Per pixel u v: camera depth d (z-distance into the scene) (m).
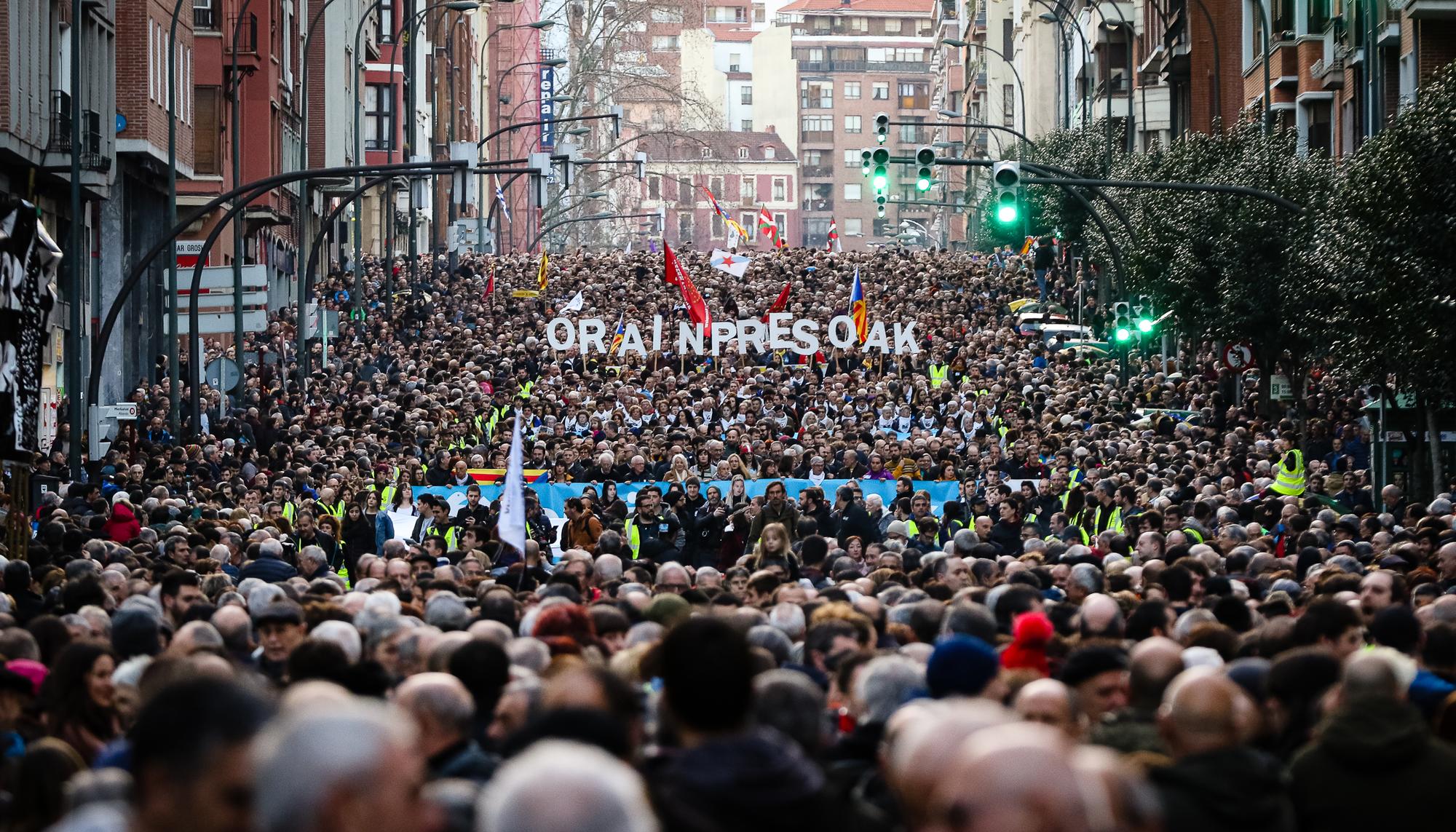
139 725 9.34
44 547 36.66
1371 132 80.44
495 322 114.75
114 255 91.81
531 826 7.57
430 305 117.12
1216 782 12.69
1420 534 34.62
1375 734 13.88
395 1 184.38
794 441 68.19
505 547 40.56
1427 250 54.88
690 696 11.97
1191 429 67.81
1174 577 25.66
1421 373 55.69
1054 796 7.79
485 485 59.66
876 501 49.12
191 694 9.31
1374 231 55.81
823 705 14.86
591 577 30.86
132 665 18.05
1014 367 88.12
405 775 7.85
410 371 91.19
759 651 17.22
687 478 53.19
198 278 70.19
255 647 22.09
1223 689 13.04
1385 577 23.52
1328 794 13.91
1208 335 78.50
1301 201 74.06
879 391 78.50
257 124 122.62
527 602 24.73
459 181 62.84
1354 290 57.16
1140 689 15.12
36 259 35.38
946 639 15.35
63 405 74.19
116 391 92.12
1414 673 17.48
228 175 113.69
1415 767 13.85
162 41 95.44
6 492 49.72
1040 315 106.38
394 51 122.19
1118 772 9.95
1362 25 84.56
